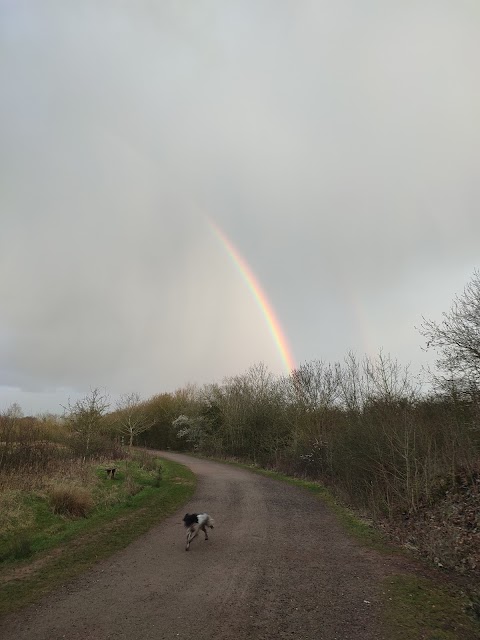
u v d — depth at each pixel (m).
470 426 16.23
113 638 5.88
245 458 38.56
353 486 18.73
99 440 29.80
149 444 62.59
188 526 10.97
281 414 39.25
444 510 13.02
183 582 8.23
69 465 20.16
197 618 6.61
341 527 13.43
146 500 16.92
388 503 14.84
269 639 5.97
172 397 65.06
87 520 13.35
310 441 28.50
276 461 32.09
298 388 34.03
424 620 6.59
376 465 17.28
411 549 10.72
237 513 15.56
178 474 26.50
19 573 8.52
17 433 21.19
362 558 10.03
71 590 7.66
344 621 6.57
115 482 20.19
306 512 15.98
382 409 19.42
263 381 45.25
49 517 13.04
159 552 10.30
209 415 51.69
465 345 17.92
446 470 15.34
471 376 17.66
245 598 7.47
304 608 7.06
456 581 8.36
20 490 14.16
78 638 5.86
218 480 24.72
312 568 9.24
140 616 6.62
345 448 20.03
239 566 9.34
